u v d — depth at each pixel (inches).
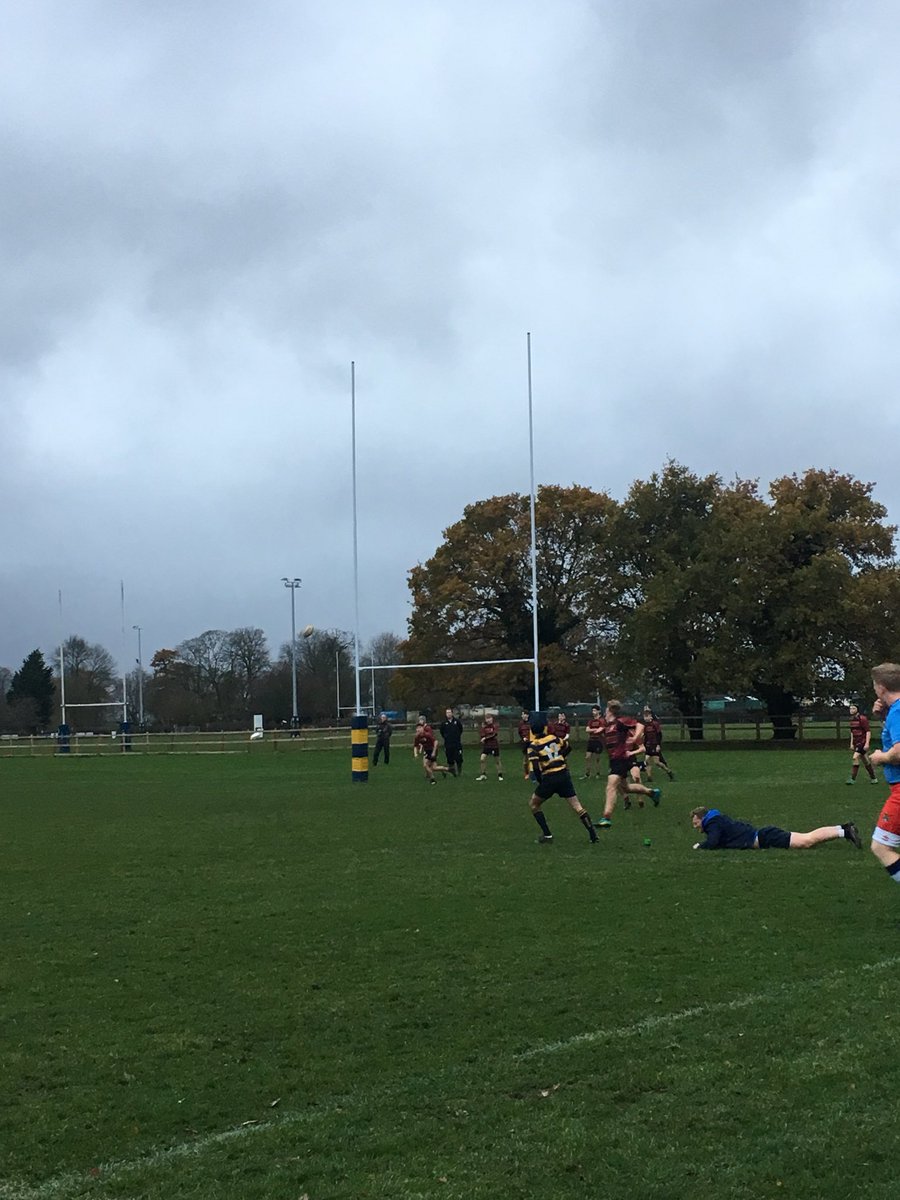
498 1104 210.4
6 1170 190.4
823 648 1792.6
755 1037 241.3
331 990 298.4
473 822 710.5
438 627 2241.6
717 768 1203.9
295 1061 241.4
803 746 1798.7
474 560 2201.0
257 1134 201.2
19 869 551.2
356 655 1201.4
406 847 589.0
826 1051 229.6
